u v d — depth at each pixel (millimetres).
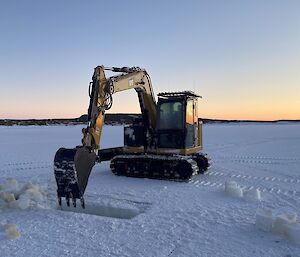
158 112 11648
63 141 28156
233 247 5367
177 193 8977
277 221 5891
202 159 12094
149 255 5125
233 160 15617
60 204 7738
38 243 5590
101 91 9375
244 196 8258
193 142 12055
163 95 11641
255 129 53375
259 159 15930
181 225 6395
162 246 5449
